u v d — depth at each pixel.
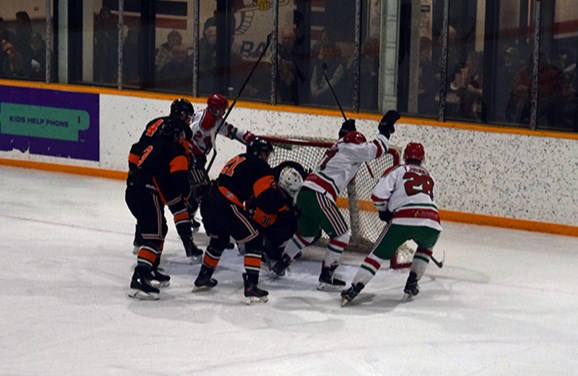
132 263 10.41
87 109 14.84
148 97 14.46
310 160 11.18
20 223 11.97
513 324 8.84
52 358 7.75
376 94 13.48
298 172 10.24
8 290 9.40
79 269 10.14
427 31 13.05
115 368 7.57
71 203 13.10
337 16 13.52
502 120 12.77
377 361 7.86
